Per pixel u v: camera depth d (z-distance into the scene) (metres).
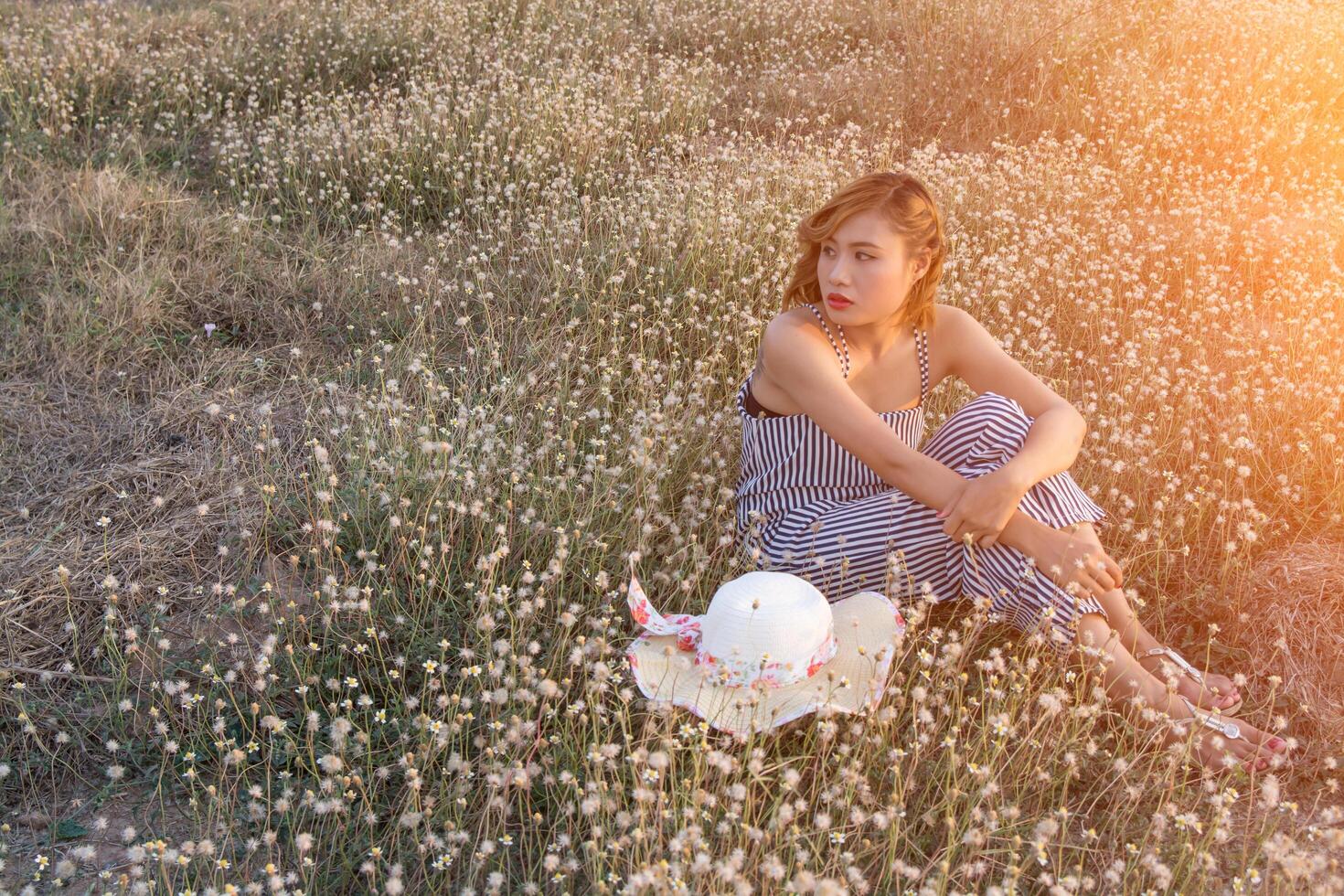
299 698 2.94
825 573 3.11
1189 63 7.74
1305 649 3.19
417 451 3.79
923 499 2.95
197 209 5.61
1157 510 3.65
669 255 5.10
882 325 3.17
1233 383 4.50
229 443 3.98
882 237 2.92
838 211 2.96
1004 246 5.32
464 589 3.29
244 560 3.42
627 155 6.51
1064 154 6.77
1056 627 2.86
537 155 6.21
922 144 7.22
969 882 2.39
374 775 2.66
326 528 3.22
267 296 4.96
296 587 3.32
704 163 6.34
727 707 2.67
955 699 2.83
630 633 3.09
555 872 2.39
